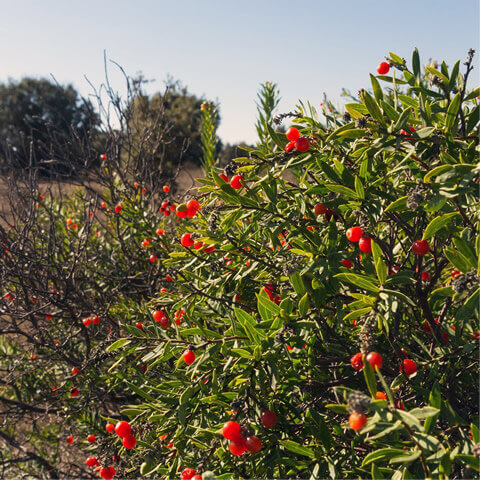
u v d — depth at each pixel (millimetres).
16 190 4641
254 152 2098
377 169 1907
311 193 2029
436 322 2264
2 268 3965
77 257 4168
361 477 1719
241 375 1824
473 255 1463
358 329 2201
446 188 1555
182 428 1967
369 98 1729
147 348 2328
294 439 2016
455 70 1911
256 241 2545
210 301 2521
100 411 4512
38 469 4457
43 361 4551
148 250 4902
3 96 20828
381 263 1547
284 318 1782
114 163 5113
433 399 1477
